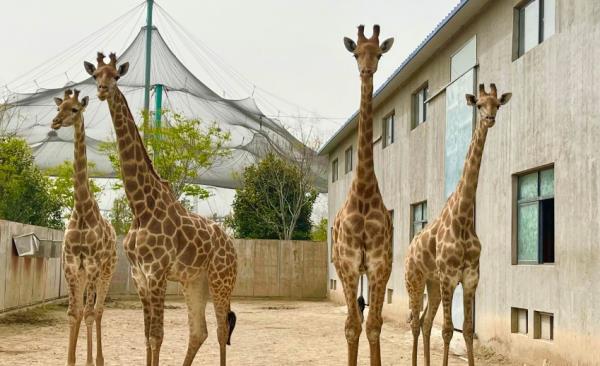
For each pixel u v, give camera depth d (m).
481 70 12.12
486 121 7.84
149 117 27.30
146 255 7.41
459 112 12.94
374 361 7.03
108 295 24.72
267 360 10.65
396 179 17.20
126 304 21.41
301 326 15.96
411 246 9.23
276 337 13.71
